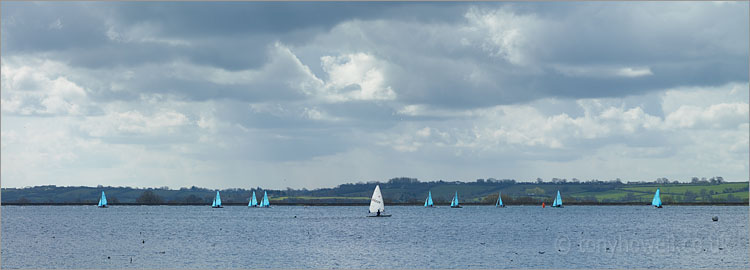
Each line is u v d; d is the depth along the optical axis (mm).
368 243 123062
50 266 89000
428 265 88938
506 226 185000
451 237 139125
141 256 100125
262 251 107188
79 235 149500
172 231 164375
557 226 187625
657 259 92375
